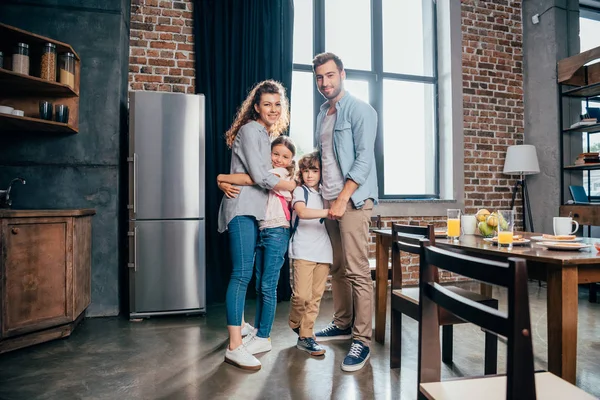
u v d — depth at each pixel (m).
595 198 4.39
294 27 4.06
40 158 2.99
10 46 2.77
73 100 3.03
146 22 3.51
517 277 0.71
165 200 2.99
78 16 3.08
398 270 1.98
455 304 0.88
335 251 2.30
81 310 2.71
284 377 1.90
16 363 2.08
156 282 2.96
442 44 4.45
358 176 2.00
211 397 1.70
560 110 4.25
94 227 3.05
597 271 1.42
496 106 4.51
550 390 0.96
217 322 2.88
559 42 4.29
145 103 2.98
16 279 2.25
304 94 4.05
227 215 2.07
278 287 3.55
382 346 2.33
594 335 2.53
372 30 4.34
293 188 2.08
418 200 4.18
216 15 3.54
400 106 4.42
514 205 4.52
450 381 1.01
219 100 3.52
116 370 1.99
